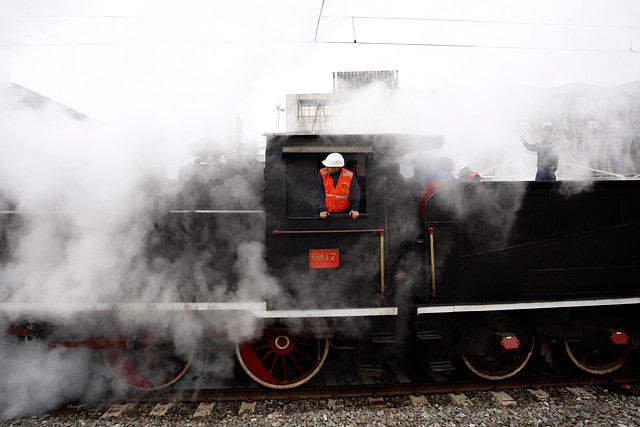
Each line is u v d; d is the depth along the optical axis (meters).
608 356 5.00
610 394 4.47
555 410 4.07
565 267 4.41
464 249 4.30
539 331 4.63
